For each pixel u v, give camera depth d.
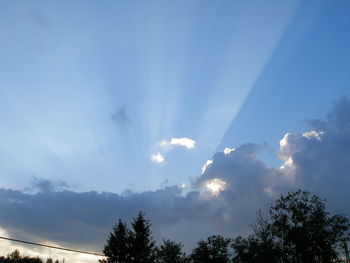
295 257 45.22
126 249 49.31
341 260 43.78
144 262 49.88
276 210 48.03
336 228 44.00
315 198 46.44
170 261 60.47
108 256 49.66
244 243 51.25
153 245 51.34
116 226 52.22
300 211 45.97
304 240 43.56
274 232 47.12
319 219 44.62
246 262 49.97
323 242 43.34
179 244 62.56
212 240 65.38
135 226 51.53
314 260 43.62
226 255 63.72
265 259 46.75
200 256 63.62
